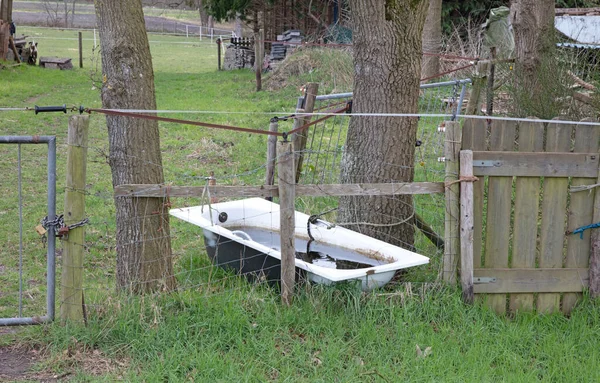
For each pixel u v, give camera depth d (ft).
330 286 16.28
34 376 13.20
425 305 16.24
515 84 29.45
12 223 22.79
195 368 13.50
